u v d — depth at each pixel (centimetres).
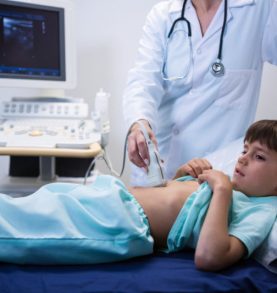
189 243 104
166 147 160
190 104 151
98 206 97
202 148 151
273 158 108
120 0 220
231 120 148
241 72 146
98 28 225
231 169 134
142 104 144
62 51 179
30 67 177
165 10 158
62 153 147
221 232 91
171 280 84
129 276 85
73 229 92
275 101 196
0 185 177
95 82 231
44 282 81
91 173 193
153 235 110
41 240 88
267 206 106
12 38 172
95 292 79
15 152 146
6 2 166
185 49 150
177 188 116
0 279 82
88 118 190
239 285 85
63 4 174
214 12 149
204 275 87
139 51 162
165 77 154
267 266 96
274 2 139
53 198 96
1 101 183
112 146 234
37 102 185
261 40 147
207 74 148
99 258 92
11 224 91
